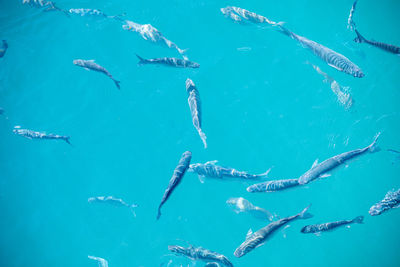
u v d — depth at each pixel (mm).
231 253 13227
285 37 15781
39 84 16484
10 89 16359
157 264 13391
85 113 15992
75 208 14984
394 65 14672
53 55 16781
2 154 15828
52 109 16141
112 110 15883
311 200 13711
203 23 16750
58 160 15609
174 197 14266
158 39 14672
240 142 14617
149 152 15102
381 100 14289
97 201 14109
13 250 14445
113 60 16312
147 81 15938
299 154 14195
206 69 15664
